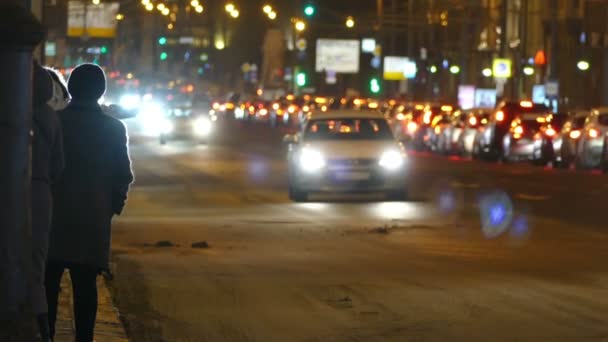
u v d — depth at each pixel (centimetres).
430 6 16675
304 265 2688
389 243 3123
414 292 2278
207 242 3158
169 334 1881
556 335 1839
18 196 1183
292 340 1830
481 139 8250
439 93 16862
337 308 2114
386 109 11644
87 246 1504
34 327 1223
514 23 14125
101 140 1520
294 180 4550
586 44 11988
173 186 5366
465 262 2725
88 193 1507
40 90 1348
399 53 19638
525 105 8162
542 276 2483
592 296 2220
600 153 6612
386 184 4491
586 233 3344
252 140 10700
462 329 1898
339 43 19788
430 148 9744
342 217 3869
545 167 7188
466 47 14850
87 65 1548
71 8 15612
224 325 1959
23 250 1195
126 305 2145
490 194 4803
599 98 12031
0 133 1166
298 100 15338
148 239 3228
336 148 4519
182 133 10256
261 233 3384
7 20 1141
